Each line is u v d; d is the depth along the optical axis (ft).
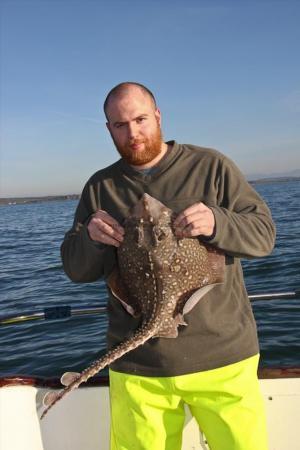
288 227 37.40
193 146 5.94
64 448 6.68
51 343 13.52
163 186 5.74
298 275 19.31
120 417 5.72
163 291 5.29
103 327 14.53
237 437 5.42
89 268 5.72
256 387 5.58
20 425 6.53
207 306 5.45
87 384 6.71
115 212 5.87
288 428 6.57
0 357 12.82
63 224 69.41
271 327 12.97
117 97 5.65
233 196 5.68
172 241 5.27
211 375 5.45
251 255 5.45
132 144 5.66
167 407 5.61
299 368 6.61
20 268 28.63
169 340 5.45
